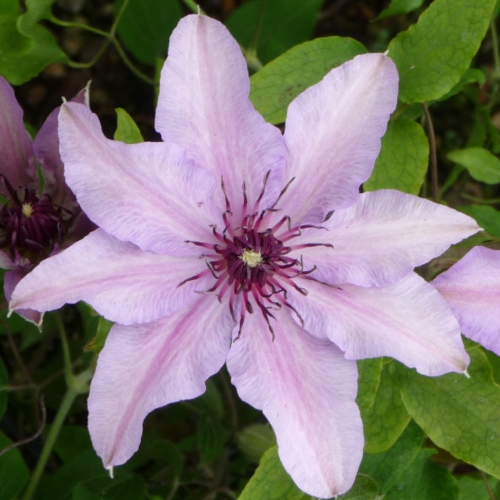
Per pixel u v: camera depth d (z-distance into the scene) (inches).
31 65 15.3
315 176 11.6
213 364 11.5
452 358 11.5
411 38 13.9
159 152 10.9
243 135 11.4
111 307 11.0
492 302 12.2
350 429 11.6
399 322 11.6
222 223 11.7
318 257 11.8
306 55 13.9
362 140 11.5
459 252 13.4
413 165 13.9
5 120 12.5
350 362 11.7
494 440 13.5
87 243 10.9
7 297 12.4
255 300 11.9
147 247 11.1
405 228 11.5
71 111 10.5
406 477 15.4
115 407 11.1
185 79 11.1
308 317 11.8
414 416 13.8
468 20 13.5
